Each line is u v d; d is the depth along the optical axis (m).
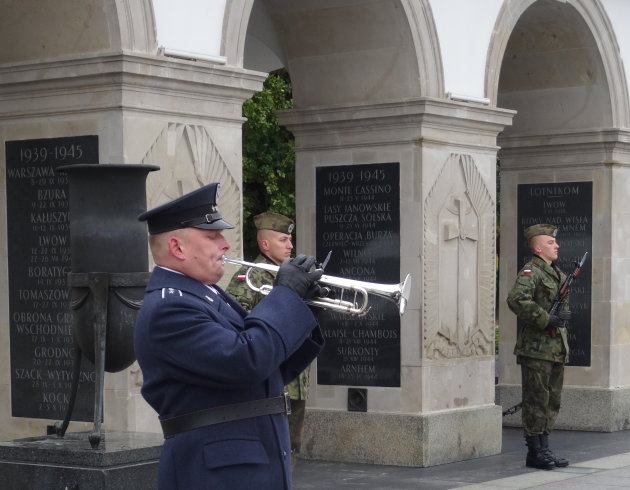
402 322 11.66
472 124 12.23
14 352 9.38
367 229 11.91
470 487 10.41
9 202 9.36
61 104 9.03
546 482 10.71
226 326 4.46
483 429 12.25
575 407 15.04
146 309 4.44
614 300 15.03
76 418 9.01
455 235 12.02
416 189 11.62
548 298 11.38
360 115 11.83
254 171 23.62
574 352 15.11
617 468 11.68
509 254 15.49
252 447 4.41
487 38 12.66
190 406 4.41
